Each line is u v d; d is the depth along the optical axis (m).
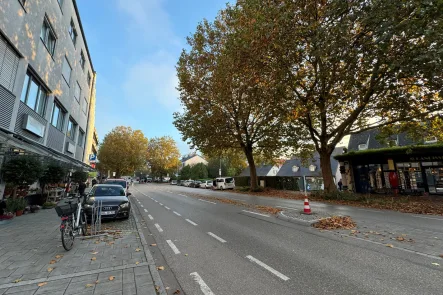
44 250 5.36
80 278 3.85
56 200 15.23
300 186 27.77
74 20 18.61
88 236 6.58
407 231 6.94
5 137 7.73
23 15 9.97
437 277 3.80
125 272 4.09
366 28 9.34
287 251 5.23
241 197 19.95
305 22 10.45
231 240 6.19
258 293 3.39
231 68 12.48
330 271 4.11
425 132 15.92
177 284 3.75
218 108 19.45
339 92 11.96
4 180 9.34
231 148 27.67
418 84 10.81
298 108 12.70
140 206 14.12
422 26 7.67
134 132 53.44
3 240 6.17
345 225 7.71
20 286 3.56
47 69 13.09
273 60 11.09
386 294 3.29
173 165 72.38
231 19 13.56
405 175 19.86
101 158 50.81
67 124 18.22
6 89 9.11
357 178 23.02
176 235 6.89
